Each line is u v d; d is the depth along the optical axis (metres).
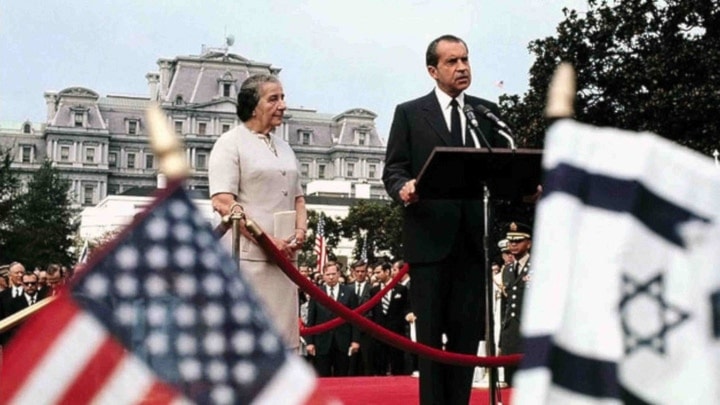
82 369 1.64
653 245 1.58
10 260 63.25
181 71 135.00
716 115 27.48
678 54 28.11
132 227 1.69
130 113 136.25
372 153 145.62
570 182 1.60
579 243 1.57
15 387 1.62
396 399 8.82
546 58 30.64
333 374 15.73
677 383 1.54
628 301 1.57
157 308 1.68
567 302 1.54
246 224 5.58
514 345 10.54
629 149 1.62
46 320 1.65
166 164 1.70
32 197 86.12
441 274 5.73
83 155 132.25
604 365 1.51
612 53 30.16
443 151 4.97
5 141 130.25
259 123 6.06
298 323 5.94
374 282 16.38
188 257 1.70
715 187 1.61
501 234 15.12
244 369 1.69
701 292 1.57
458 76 5.86
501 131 5.80
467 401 5.88
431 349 5.62
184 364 1.66
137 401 1.64
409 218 5.80
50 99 137.88
